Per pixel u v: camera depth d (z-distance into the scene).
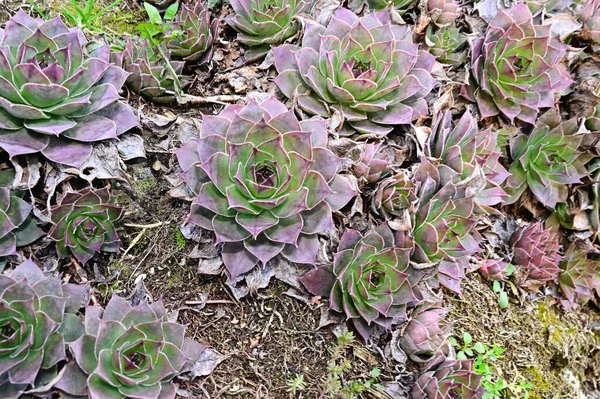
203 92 0.48
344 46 0.44
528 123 0.49
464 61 0.49
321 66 0.44
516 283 0.49
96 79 0.41
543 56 0.47
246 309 0.42
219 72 0.48
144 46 0.45
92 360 0.37
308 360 0.41
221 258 0.42
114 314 0.38
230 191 0.39
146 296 0.41
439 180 0.44
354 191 0.41
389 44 0.43
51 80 0.40
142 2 0.51
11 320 0.36
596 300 0.52
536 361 0.47
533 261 0.48
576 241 0.52
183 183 0.42
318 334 0.42
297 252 0.41
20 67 0.38
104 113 0.42
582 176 0.50
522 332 0.48
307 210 0.41
